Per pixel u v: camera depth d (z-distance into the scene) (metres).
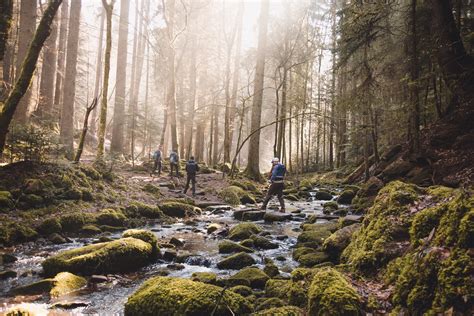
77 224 9.25
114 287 5.75
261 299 4.74
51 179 10.51
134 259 6.66
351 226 6.50
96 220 9.81
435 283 3.42
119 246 6.59
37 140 10.90
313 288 4.07
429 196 5.29
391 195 5.58
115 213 10.34
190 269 6.76
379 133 17.59
